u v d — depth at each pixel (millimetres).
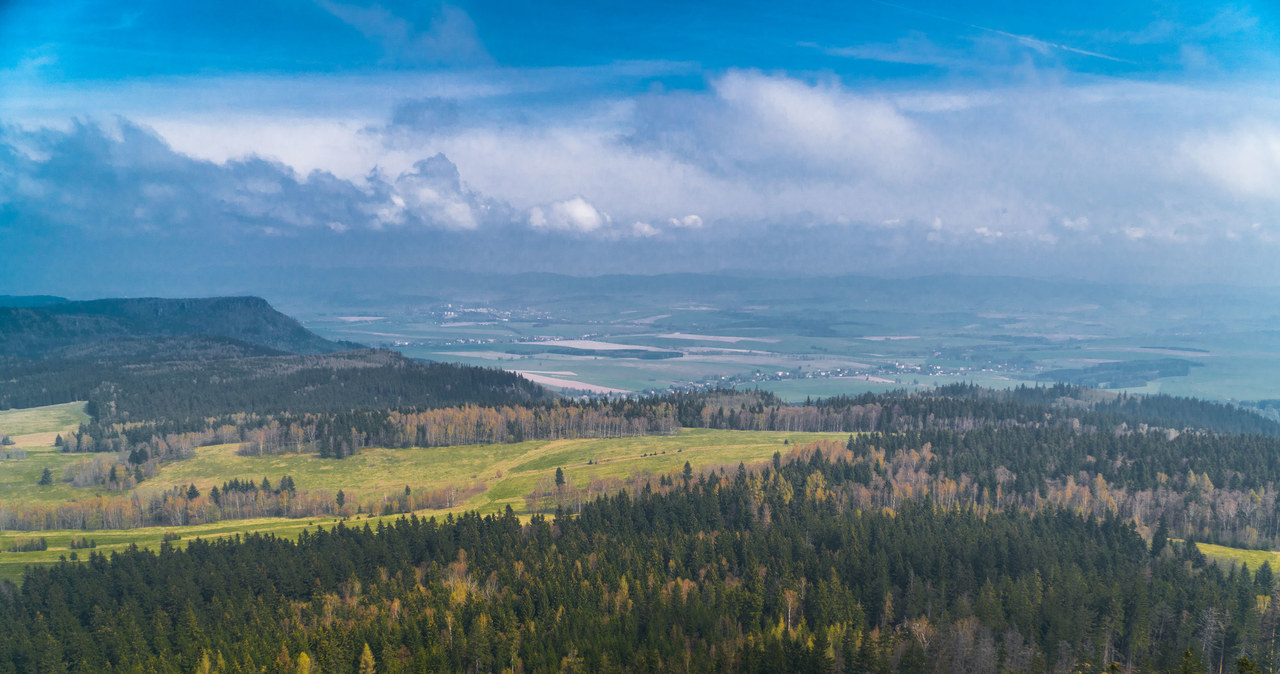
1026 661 117750
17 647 127500
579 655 120812
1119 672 106125
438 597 139500
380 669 121062
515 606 137250
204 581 147625
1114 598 128250
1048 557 148250
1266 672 111438
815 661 114125
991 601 128875
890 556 148750
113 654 128625
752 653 116562
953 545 151000
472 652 124938
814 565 146500
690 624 129500
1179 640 122500
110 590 148250
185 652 126000
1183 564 148875
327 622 135875
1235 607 125750
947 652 117688
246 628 133250
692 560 152750
